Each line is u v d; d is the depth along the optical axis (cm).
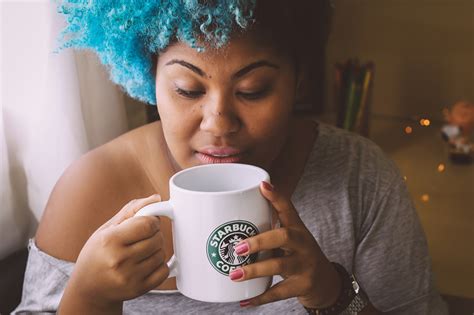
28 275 80
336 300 66
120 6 64
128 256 54
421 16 189
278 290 58
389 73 198
